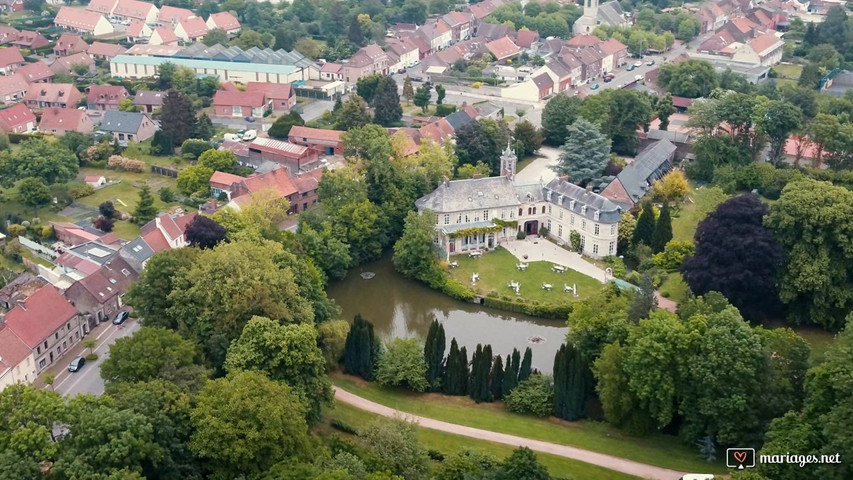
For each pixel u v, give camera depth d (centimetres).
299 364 13162
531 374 14988
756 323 16825
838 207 16362
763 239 16600
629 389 13275
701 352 12706
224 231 18288
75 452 10319
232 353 13375
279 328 13300
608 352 13588
